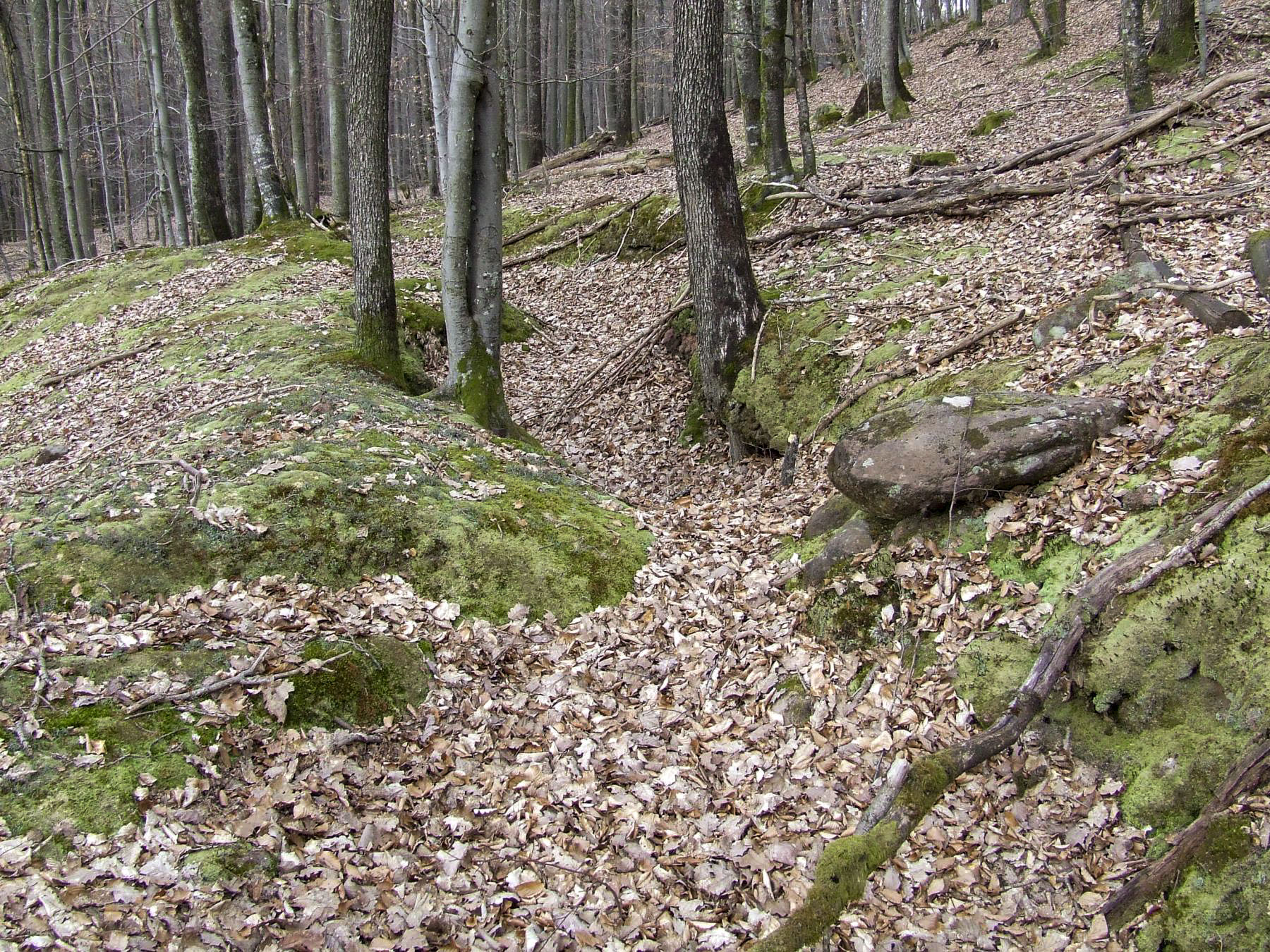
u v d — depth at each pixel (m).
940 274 8.83
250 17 15.12
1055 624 4.36
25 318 13.75
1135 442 5.00
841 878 3.45
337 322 10.80
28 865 3.19
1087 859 3.67
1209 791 3.60
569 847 3.90
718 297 8.83
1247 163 8.75
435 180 25.05
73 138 22.95
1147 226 7.94
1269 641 3.68
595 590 5.77
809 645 5.20
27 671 4.09
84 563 5.01
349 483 6.01
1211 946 3.09
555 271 15.62
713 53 8.34
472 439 7.30
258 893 3.33
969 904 3.57
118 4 27.08
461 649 5.05
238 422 7.27
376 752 4.30
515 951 3.37
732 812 4.14
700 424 9.42
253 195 18.14
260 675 4.34
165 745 3.83
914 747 4.30
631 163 20.59
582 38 30.27
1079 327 6.52
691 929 3.51
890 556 5.33
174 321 11.66
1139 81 11.70
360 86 8.12
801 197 12.64
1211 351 5.43
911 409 5.46
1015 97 16.95
